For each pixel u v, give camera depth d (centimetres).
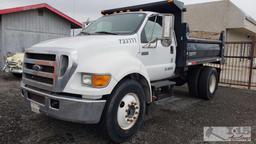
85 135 410
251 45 1035
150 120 504
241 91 923
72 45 360
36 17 1538
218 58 788
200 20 1695
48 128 435
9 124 447
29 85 397
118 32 472
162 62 526
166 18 452
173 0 537
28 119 479
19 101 616
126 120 389
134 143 387
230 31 1712
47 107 356
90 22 580
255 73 1176
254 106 662
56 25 1669
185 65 575
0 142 369
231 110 608
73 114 336
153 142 391
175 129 453
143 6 578
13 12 1394
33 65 387
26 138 388
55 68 343
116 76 361
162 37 461
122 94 376
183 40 570
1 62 1370
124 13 536
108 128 362
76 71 342
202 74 711
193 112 575
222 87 1018
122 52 412
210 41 718
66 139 391
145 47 465
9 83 905
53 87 346
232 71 1149
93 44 372
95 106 339
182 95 784
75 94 342
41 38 1581
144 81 439
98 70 344
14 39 1431
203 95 715
